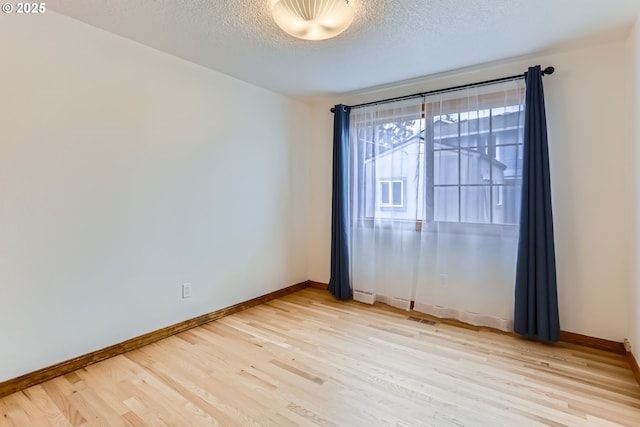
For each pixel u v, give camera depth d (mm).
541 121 2436
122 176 2301
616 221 2336
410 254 3168
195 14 1973
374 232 3359
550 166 2541
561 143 2504
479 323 2809
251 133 3238
